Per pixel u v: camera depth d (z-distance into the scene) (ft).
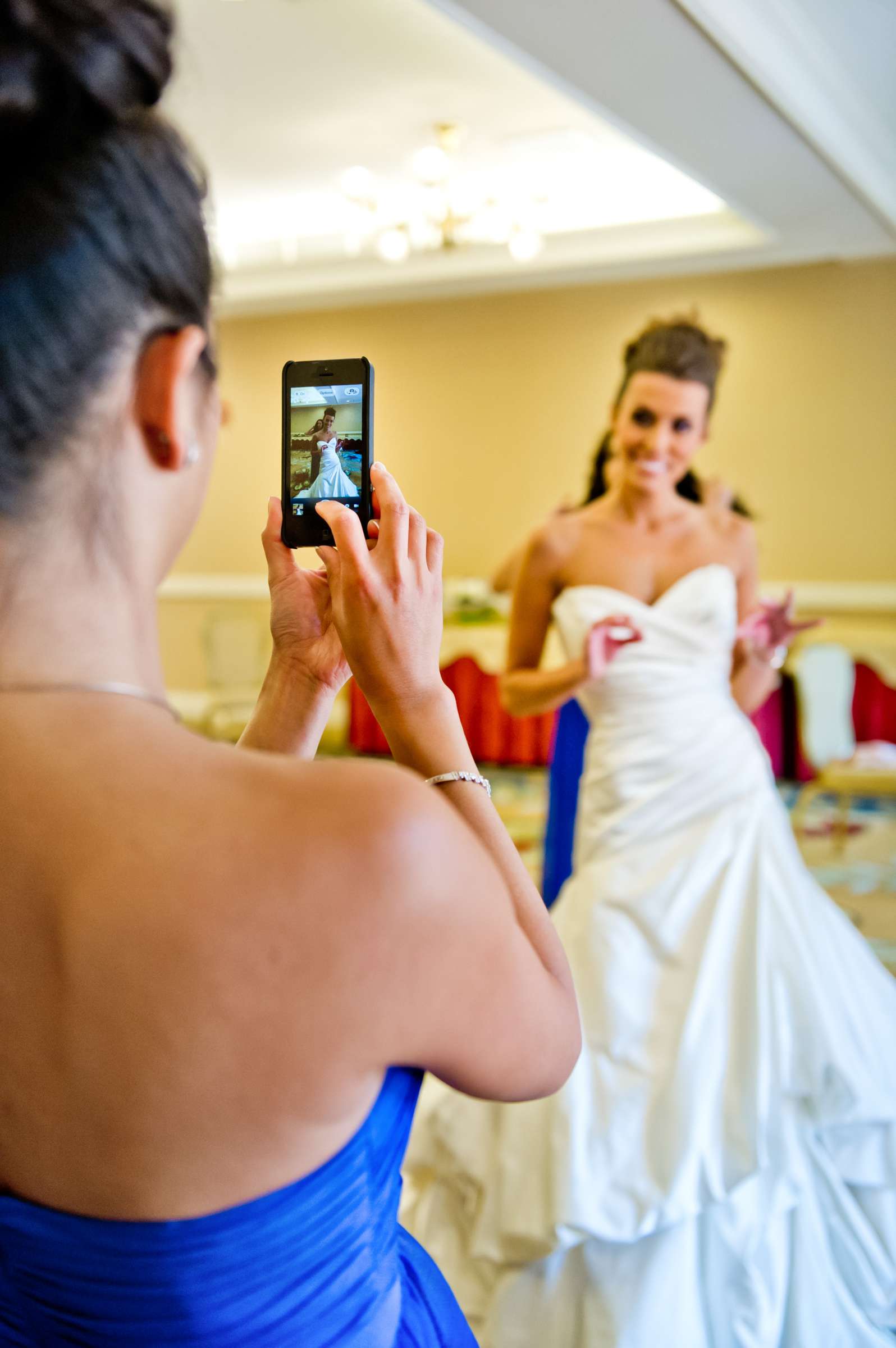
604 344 23.86
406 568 2.28
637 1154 6.77
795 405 22.63
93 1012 1.72
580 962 7.60
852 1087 6.98
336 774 1.82
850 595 22.35
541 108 17.29
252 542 26.78
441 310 25.07
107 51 1.70
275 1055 1.72
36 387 1.66
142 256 1.72
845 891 17.17
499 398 24.75
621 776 8.21
